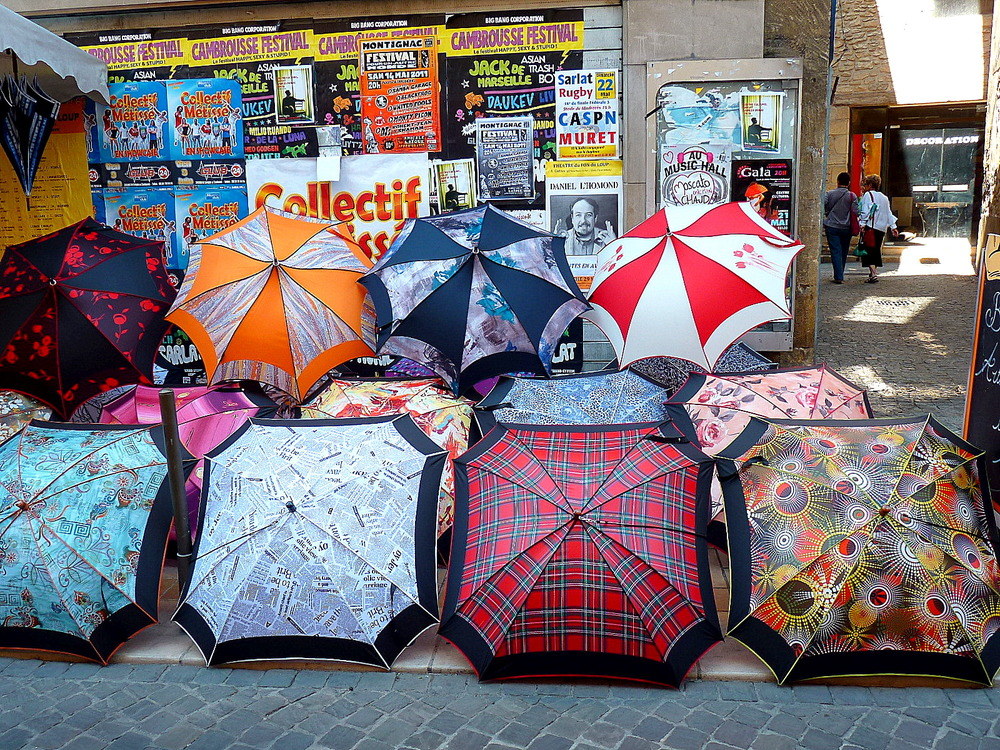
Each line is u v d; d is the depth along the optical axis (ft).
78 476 14.32
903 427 13.88
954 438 13.91
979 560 12.98
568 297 18.24
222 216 26.05
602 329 18.71
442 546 16.61
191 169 25.91
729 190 24.75
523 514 13.24
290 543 13.33
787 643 12.66
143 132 25.89
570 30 24.39
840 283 46.01
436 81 24.86
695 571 12.94
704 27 24.03
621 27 24.29
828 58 24.39
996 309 17.61
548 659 12.82
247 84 25.41
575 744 11.91
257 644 13.25
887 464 13.33
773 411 16.17
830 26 24.63
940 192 55.31
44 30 22.24
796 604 12.66
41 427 15.53
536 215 25.22
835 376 17.54
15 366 17.40
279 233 18.94
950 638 12.57
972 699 12.79
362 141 25.32
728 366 19.90
